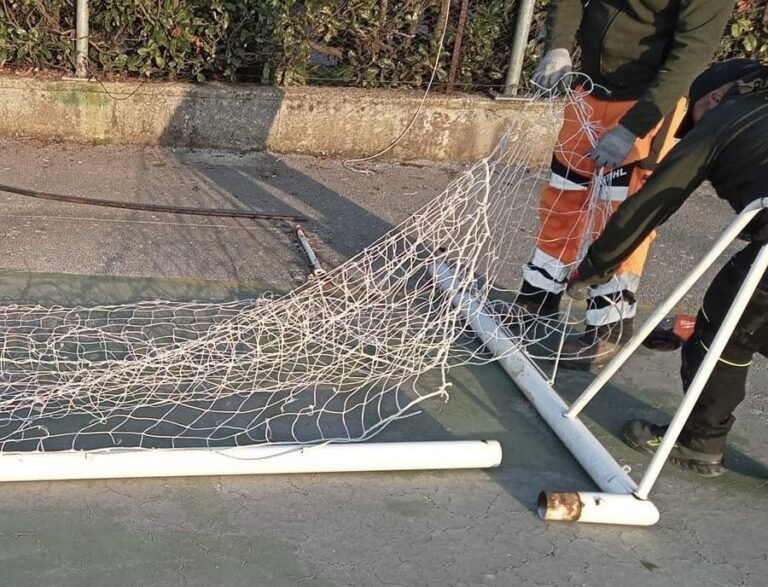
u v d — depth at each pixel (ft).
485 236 12.12
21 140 20.29
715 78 9.90
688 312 15.08
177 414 10.85
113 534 8.81
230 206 17.89
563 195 12.84
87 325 12.69
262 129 20.93
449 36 21.45
